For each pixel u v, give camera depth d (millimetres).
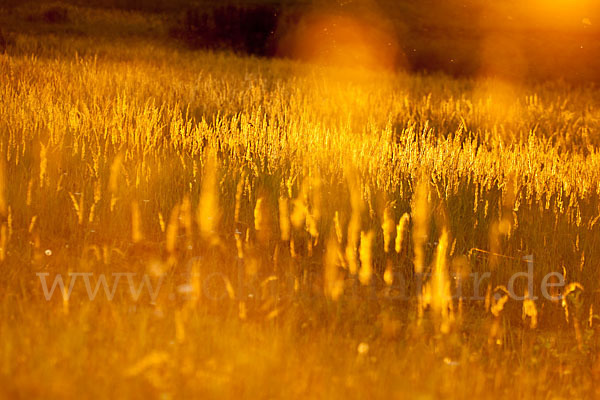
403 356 10102
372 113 32156
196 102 28828
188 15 65312
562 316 12898
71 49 47000
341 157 17906
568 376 10453
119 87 28859
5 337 8438
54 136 17672
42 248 12664
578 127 34062
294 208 14609
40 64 33500
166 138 20250
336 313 11461
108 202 14391
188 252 13195
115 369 7965
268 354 8930
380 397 8328
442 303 11359
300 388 8203
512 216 16203
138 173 15953
